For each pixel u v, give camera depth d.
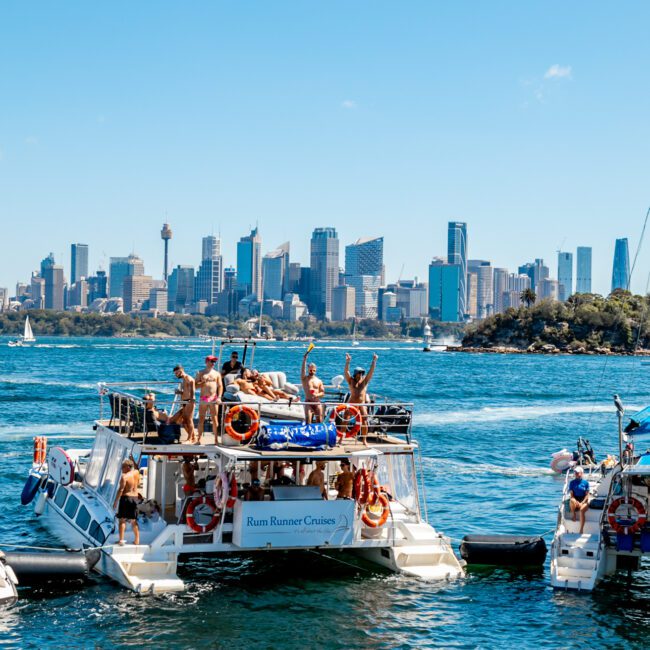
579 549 22.84
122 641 18.55
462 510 32.56
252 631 19.19
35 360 156.25
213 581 22.33
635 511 22.80
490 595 21.81
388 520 23.11
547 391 99.31
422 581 22.67
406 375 130.75
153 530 22.19
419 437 54.53
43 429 54.06
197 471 23.91
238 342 26.06
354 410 23.77
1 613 19.92
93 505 24.20
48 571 21.55
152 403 23.00
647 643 19.05
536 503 33.91
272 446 22.02
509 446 51.28
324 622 19.81
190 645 18.41
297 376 121.25
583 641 19.09
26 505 30.95
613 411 74.69
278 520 21.84
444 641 18.95
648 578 23.42
